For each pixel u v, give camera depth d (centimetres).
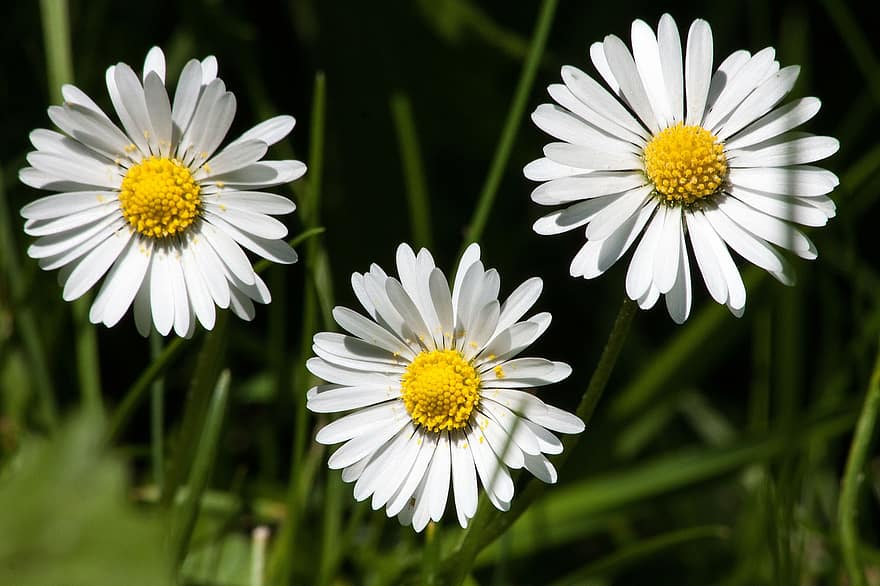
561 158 29
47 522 27
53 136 29
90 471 27
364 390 29
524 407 28
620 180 29
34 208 29
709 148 29
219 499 31
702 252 29
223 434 31
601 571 30
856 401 31
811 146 29
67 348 32
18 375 32
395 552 31
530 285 29
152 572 27
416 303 29
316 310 31
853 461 30
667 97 29
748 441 31
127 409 30
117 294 29
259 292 29
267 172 29
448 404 29
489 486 28
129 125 29
